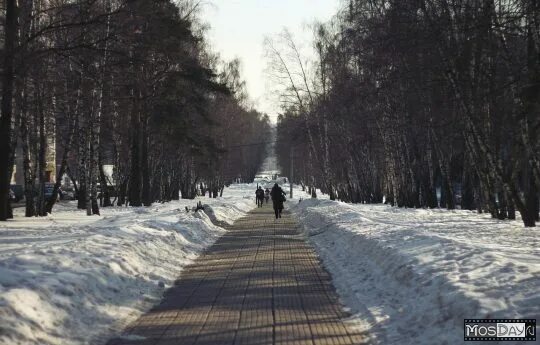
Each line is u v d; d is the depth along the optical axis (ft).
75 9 72.13
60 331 25.30
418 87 88.58
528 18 61.05
